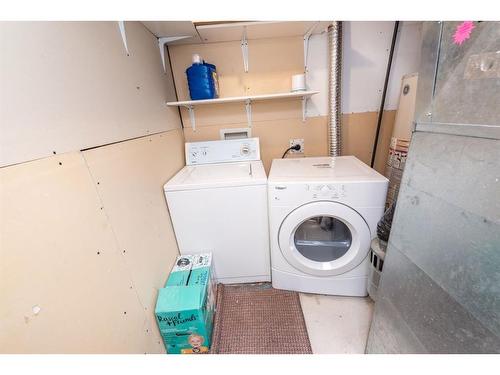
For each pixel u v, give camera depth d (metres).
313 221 1.65
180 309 1.15
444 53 0.67
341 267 1.49
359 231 1.37
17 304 0.51
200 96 1.69
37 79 0.62
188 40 1.72
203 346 1.28
